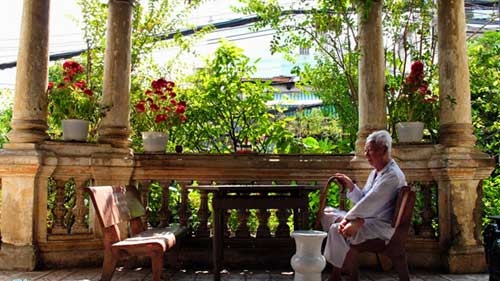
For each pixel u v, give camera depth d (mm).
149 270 5215
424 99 5551
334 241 4004
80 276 4844
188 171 5652
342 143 7355
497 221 4156
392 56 7055
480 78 7559
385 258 5164
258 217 5582
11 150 5160
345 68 6754
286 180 5656
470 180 5234
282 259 5465
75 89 5508
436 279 4781
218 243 4543
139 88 7105
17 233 5152
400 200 3637
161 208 5676
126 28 5707
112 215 4254
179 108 5992
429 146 5414
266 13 6617
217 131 7555
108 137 5539
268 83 7816
